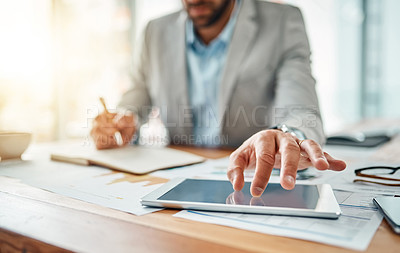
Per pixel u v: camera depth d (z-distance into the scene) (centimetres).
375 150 85
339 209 35
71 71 215
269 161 41
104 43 243
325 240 30
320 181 52
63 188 49
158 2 266
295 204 37
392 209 36
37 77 192
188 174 58
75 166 67
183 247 29
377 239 30
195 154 82
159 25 123
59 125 206
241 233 32
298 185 46
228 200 39
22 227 34
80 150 79
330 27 324
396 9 326
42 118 196
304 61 101
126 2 264
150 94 126
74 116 217
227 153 84
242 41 108
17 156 74
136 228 33
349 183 51
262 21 110
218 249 28
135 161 66
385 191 46
